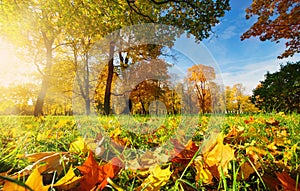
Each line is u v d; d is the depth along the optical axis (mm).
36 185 546
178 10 9711
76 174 868
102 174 729
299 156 1094
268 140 1508
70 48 12508
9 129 2555
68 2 7613
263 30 11000
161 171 734
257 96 9500
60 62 15781
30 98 17750
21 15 9078
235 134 1631
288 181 673
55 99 17734
